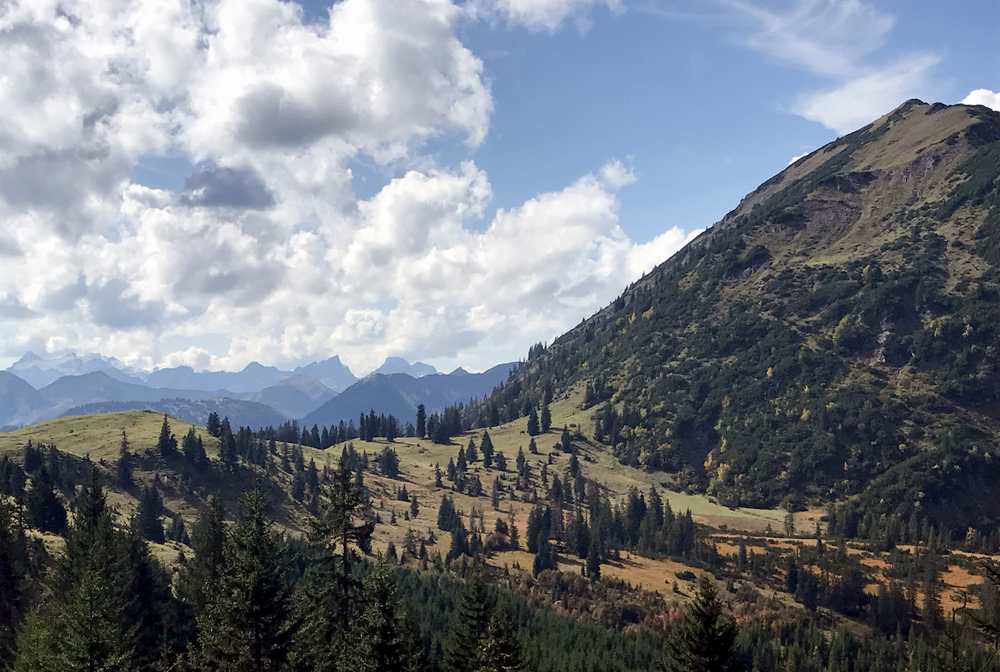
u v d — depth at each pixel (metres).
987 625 44.66
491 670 55.97
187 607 77.69
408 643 48.12
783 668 136.62
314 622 49.53
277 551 58.72
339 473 52.09
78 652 47.19
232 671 48.09
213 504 79.00
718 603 46.59
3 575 65.19
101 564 66.25
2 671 60.44
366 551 52.03
